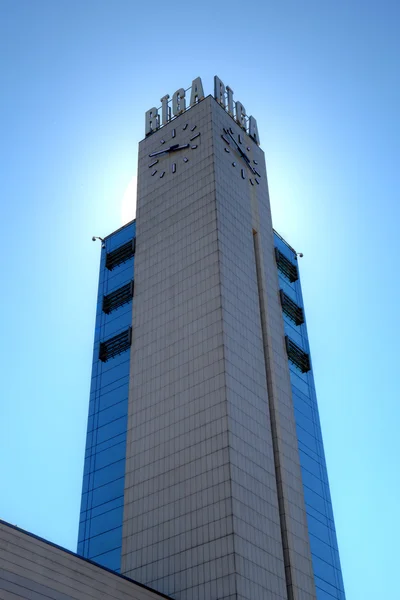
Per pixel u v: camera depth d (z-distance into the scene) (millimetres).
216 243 80625
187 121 97062
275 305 87438
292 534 68500
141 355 79938
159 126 102188
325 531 79062
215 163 88625
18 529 48875
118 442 80000
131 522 69312
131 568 66250
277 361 81500
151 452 71938
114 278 97312
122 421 81312
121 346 87438
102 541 73188
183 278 81250
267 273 88875
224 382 69812
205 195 86062
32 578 47812
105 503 76125
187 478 67125
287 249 105875
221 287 76875
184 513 65438
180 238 85000
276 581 62938
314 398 90188
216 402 69250
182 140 95125
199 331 75438
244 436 68562
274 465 71625
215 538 61906
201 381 71812
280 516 69062
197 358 73750
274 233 104438
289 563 66125
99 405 85438
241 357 74250
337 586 76000
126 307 91438
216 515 63031
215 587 59594
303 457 81812
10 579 46312
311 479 81375
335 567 77375
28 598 46781
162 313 80875
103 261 101188
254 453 68812
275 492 69125
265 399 74938
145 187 94625
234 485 63938
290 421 78000
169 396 73750
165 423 72375
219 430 67375
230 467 64625
